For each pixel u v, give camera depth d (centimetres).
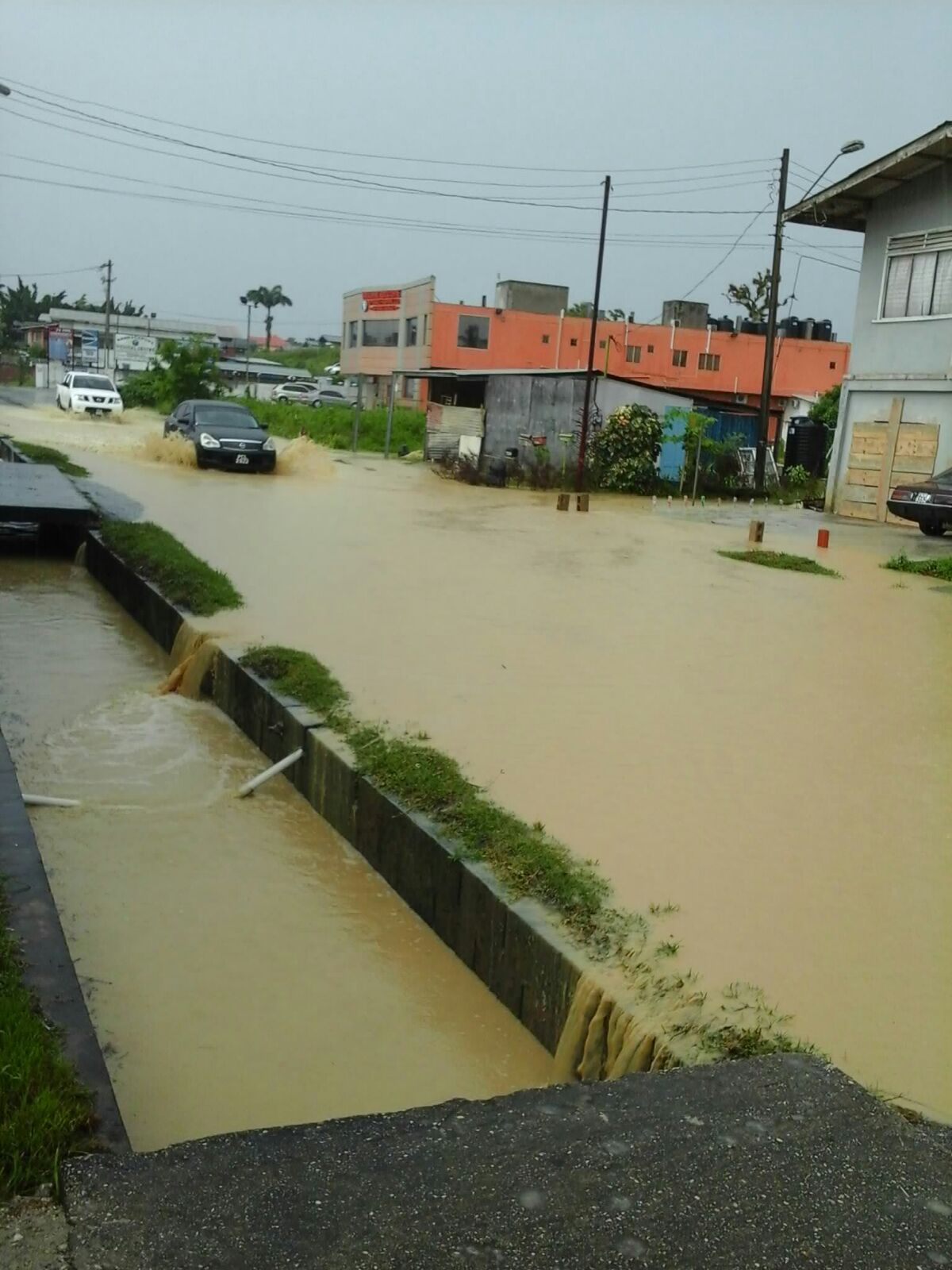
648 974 427
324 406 4797
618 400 2786
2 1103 299
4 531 1482
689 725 742
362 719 712
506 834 539
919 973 436
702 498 2541
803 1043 382
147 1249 251
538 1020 461
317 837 655
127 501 1706
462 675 832
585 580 1284
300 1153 290
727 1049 377
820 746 713
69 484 1625
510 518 1928
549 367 4850
